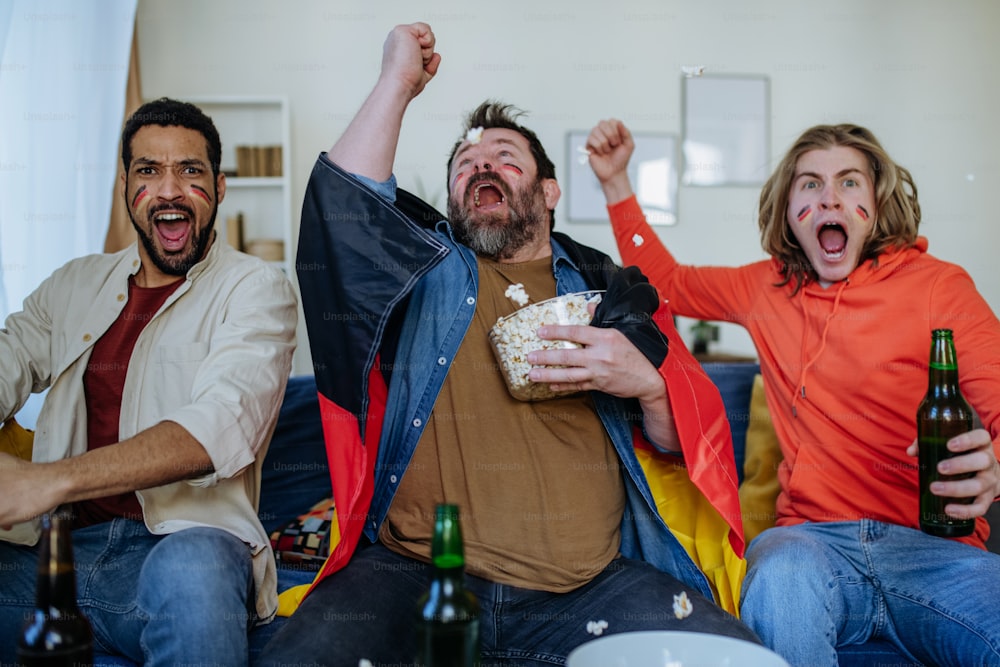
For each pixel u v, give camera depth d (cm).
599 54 421
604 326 139
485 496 139
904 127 442
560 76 419
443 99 412
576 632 133
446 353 145
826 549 152
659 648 100
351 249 139
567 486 141
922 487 148
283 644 121
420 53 143
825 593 139
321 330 143
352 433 143
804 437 168
